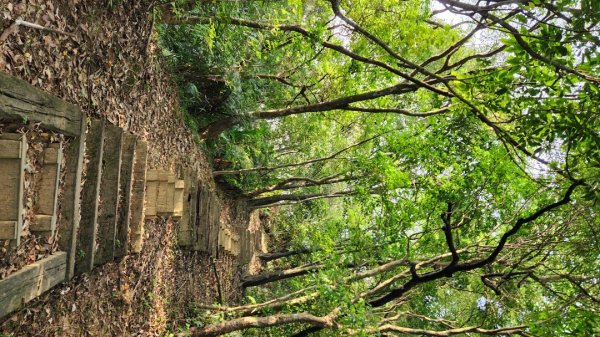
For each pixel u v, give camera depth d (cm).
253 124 1216
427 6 768
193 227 897
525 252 898
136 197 623
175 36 879
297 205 1959
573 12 409
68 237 444
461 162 931
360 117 1277
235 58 983
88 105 523
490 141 920
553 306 874
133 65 658
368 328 802
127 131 636
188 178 878
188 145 951
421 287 1134
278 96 1248
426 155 962
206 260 1059
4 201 352
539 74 499
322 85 1112
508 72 521
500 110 558
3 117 353
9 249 368
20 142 356
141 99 697
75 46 495
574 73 446
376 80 1045
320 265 1140
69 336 475
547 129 498
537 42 459
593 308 690
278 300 966
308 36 748
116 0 591
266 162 1424
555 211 782
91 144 505
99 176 505
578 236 775
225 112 1072
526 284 955
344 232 1166
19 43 395
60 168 436
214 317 884
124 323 612
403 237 941
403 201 955
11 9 385
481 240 884
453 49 812
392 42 823
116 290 591
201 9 843
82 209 485
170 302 799
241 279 1425
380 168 1014
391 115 1198
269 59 1087
